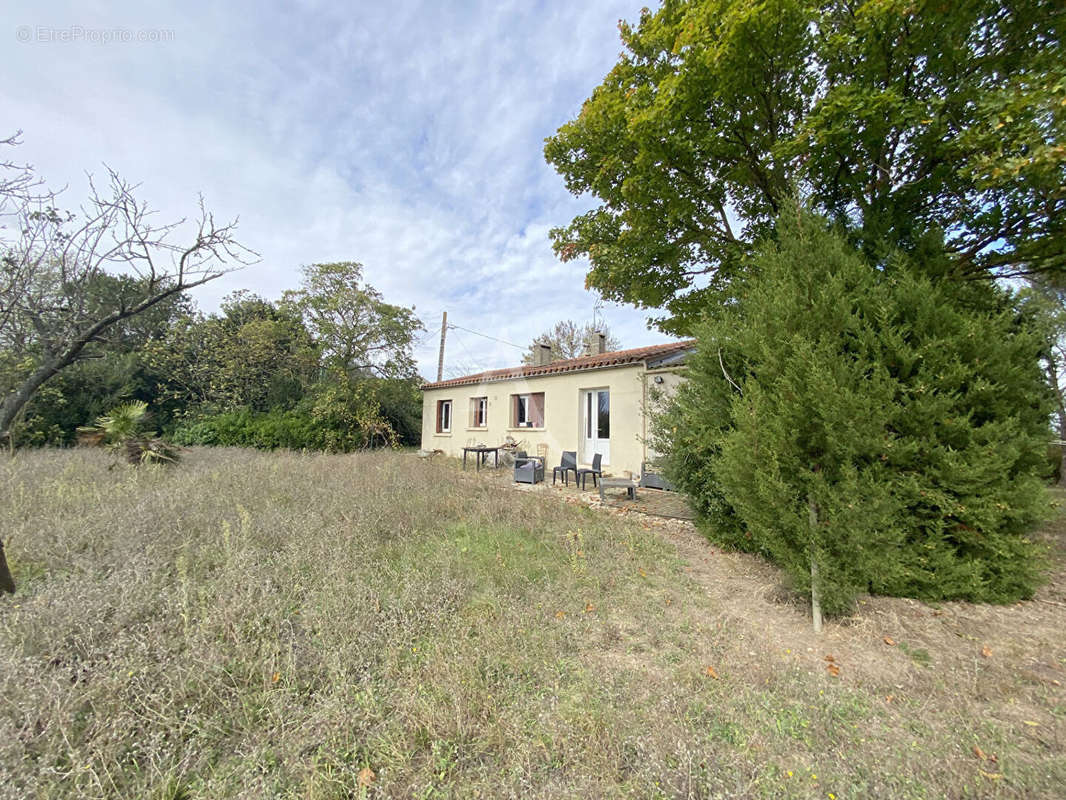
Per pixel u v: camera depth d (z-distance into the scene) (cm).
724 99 565
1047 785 186
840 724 229
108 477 723
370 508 569
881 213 480
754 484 373
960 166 463
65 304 468
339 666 251
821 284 388
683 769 184
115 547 389
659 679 266
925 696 257
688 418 514
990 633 338
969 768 196
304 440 1655
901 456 363
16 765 170
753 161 619
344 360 1873
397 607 318
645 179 648
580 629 327
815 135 496
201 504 527
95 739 183
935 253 438
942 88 499
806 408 355
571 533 533
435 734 209
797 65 546
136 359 1609
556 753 202
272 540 451
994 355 370
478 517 599
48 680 213
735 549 529
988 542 374
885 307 382
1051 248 477
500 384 1455
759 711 236
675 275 798
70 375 1417
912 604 386
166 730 204
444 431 1678
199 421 1697
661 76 630
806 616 365
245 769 189
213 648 251
